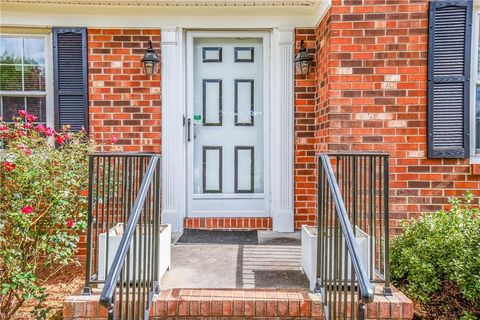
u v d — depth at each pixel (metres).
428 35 3.75
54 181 3.55
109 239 2.80
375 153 2.63
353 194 2.66
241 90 4.62
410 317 2.58
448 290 2.95
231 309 2.68
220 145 4.66
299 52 4.28
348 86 3.78
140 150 4.34
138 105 4.33
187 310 2.68
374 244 2.82
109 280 1.95
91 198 2.70
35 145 3.71
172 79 4.35
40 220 3.54
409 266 3.02
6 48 4.32
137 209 2.35
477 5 3.81
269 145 4.59
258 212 4.62
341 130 3.79
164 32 4.32
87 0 4.03
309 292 2.81
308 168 4.43
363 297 1.85
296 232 4.43
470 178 3.80
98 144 4.14
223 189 4.66
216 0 4.09
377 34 3.76
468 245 2.95
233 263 3.45
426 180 3.80
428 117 3.77
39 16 4.23
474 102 3.88
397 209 3.81
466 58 3.76
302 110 4.41
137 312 2.37
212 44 4.57
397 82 3.77
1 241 3.32
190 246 3.93
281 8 4.25
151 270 2.72
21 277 3.19
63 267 4.06
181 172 4.44
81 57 4.27
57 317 3.35
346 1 3.75
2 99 4.36
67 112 4.29
